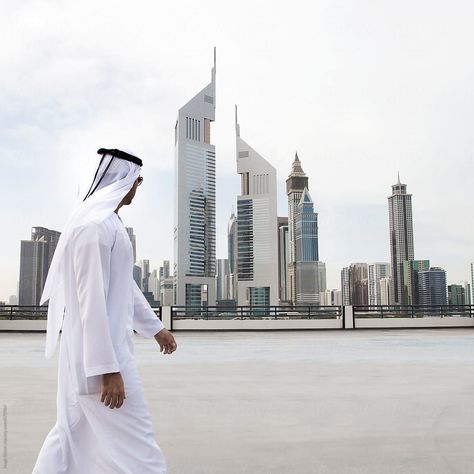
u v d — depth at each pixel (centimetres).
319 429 434
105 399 183
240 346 1345
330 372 807
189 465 336
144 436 194
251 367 876
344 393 613
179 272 19488
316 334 1906
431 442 394
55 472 192
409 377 752
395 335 1817
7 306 2092
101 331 181
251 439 402
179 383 695
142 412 196
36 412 502
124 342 196
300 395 600
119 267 196
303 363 936
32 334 1942
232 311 2194
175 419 473
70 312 194
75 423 196
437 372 807
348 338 1667
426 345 1356
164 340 238
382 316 2294
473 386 666
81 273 185
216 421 464
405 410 514
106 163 216
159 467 195
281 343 1452
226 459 350
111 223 195
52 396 590
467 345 1348
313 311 2252
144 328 235
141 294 238
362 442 394
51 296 207
